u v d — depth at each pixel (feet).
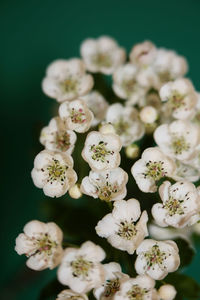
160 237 0.95
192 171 0.93
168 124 0.93
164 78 1.01
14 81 1.22
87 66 0.99
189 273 1.19
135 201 0.86
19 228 1.19
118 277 0.86
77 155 0.91
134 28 1.26
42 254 0.87
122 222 0.86
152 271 0.87
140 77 0.97
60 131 0.91
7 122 1.21
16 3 1.24
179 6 1.26
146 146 0.94
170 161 0.90
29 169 1.20
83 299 0.86
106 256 0.89
